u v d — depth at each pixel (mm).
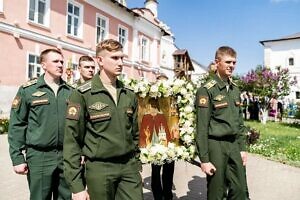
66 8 17984
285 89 23375
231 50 3660
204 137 3574
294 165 8508
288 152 10141
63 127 3521
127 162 2836
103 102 2734
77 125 2707
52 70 3621
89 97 2742
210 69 4168
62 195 3553
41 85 3561
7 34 14492
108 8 21875
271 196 5930
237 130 3699
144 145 4191
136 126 2984
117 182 2799
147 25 26938
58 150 3521
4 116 13453
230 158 3688
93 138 2730
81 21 19375
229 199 3793
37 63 16203
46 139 3428
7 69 14508
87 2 19781
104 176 2705
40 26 16188
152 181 4992
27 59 15477
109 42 2814
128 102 2863
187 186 6305
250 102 24641
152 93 4195
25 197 5336
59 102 3559
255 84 23250
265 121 22047
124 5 23594
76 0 18859
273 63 46031
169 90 4258
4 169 7039
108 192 2730
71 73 16156
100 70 2904
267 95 22875
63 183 3547
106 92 2762
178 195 5727
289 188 6453
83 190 2662
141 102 4230
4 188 5781
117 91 2859
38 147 3439
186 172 7426
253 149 10320
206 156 3578
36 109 3469
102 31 21656
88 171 2754
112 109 2744
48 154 3467
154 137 4250
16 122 3508
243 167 3764
